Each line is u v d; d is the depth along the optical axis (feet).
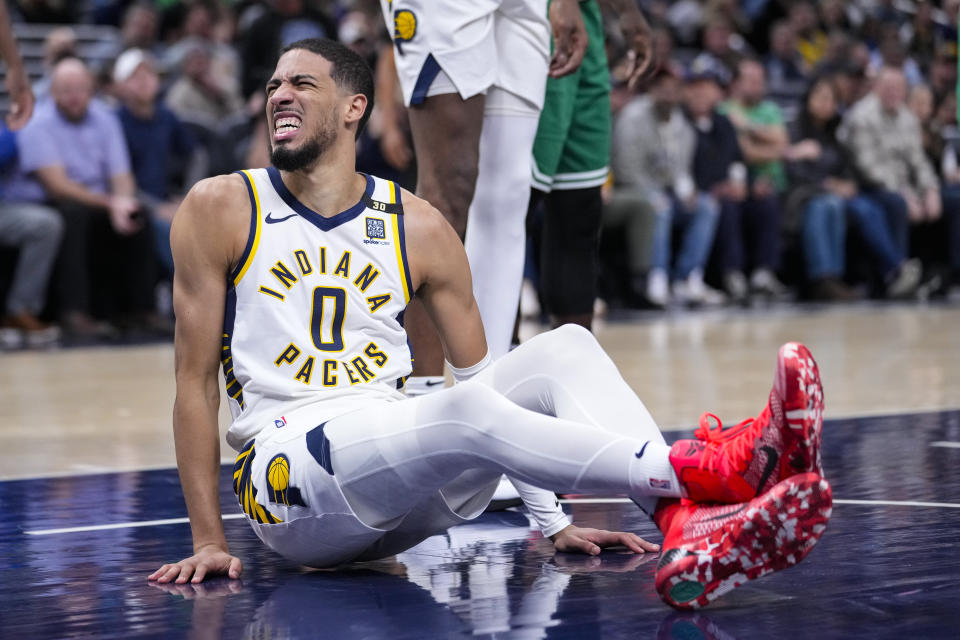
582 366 9.73
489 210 14.94
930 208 50.67
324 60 10.78
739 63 51.47
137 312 39.86
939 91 53.52
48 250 37.93
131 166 39.88
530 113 14.92
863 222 49.65
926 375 25.91
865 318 42.24
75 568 10.91
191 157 41.27
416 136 14.80
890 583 9.62
